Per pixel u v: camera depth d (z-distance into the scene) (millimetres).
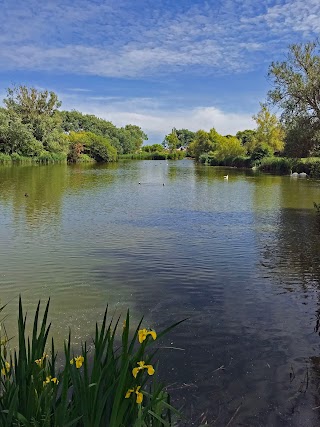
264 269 8047
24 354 2111
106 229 11945
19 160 48219
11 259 8523
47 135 53875
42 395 2021
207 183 29797
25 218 13516
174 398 3701
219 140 74500
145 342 2111
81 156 67250
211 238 10930
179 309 5941
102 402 1956
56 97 57469
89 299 6301
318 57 16922
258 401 3693
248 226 12820
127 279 7316
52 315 5641
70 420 2000
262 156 50938
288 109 17641
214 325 5371
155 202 18516
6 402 2070
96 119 100500
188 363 4340
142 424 2035
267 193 22953
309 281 7316
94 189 23766
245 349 4691
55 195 20109
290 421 3430
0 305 5988
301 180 32344
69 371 2131
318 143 17500
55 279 7254
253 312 5840
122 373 1934
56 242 10133
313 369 4254
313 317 5668
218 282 7211
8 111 51781
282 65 17109
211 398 3725
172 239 10703
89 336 4949
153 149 112938
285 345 4805
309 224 13242
